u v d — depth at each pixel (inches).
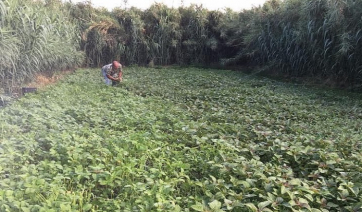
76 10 631.2
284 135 192.7
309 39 445.7
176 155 157.0
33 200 112.7
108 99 294.2
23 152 155.3
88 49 629.3
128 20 673.6
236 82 457.4
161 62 689.0
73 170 136.8
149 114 236.1
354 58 398.3
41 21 363.3
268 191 120.9
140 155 159.0
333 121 252.5
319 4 424.2
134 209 109.0
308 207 108.3
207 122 229.6
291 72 509.4
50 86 357.1
